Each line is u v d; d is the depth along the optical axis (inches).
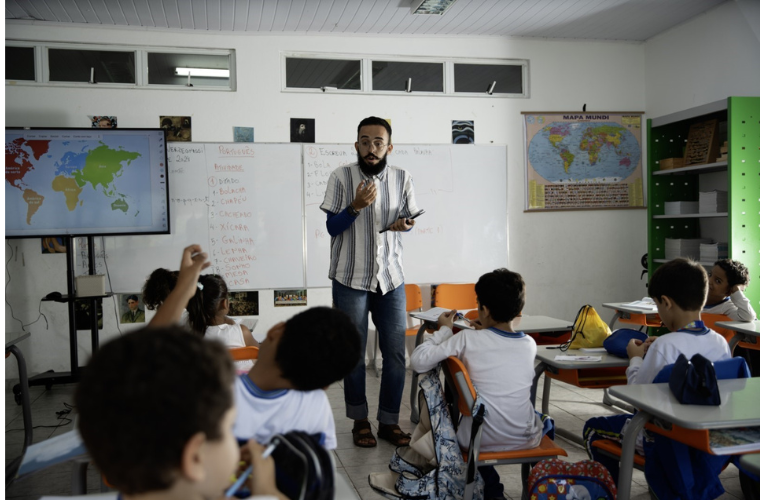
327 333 40.5
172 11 172.9
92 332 168.9
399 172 120.6
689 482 62.3
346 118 196.9
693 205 191.5
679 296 73.0
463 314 131.1
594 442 77.4
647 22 196.2
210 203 187.8
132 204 173.9
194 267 46.6
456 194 203.5
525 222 209.3
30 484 101.5
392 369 120.3
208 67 190.1
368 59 198.8
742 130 163.0
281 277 192.1
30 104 178.9
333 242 120.6
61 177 169.8
